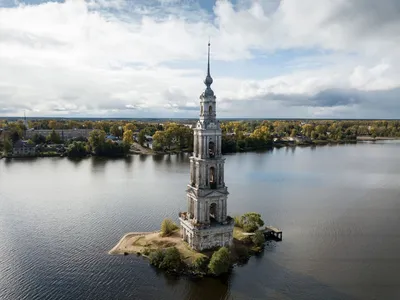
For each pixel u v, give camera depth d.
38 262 87.69
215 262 80.81
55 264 86.69
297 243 100.12
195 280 80.00
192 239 90.00
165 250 88.38
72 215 123.31
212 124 89.81
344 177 192.62
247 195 151.75
